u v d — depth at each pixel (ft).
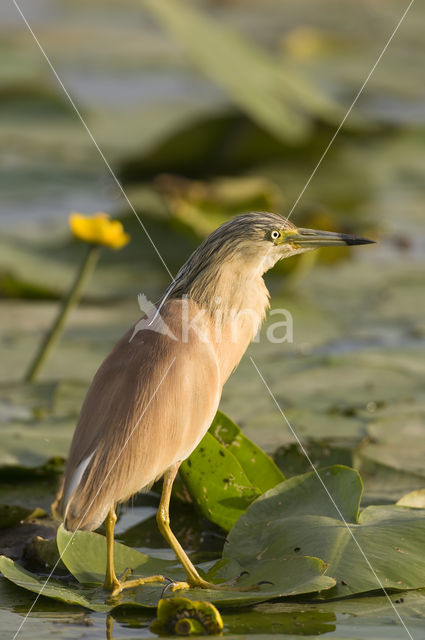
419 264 44.60
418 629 17.81
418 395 29.84
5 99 67.41
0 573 20.70
